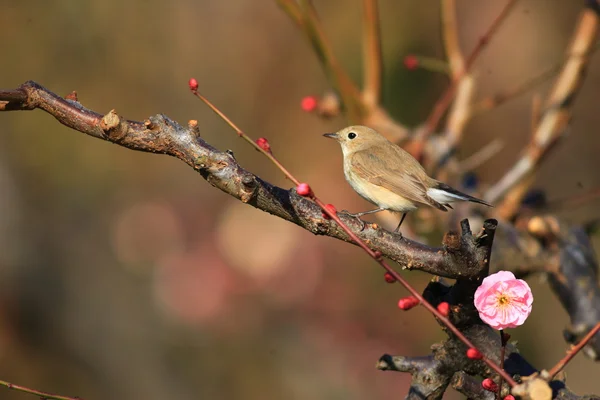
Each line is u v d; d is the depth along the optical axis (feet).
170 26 51.65
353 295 43.80
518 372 14.92
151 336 45.16
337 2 48.11
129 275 46.37
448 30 30.48
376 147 28.35
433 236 35.73
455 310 14.76
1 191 46.80
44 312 45.88
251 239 44.78
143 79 51.19
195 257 45.68
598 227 26.08
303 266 44.21
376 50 29.73
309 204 15.02
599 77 51.11
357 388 42.09
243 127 51.26
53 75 49.96
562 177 50.19
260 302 44.29
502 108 49.14
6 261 45.88
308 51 51.80
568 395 14.87
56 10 49.96
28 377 44.68
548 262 21.50
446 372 15.34
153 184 48.65
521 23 50.90
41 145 48.19
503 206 28.78
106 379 45.42
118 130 14.42
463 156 48.65
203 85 51.90
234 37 52.31
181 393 44.37
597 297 20.61
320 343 43.29
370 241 14.90
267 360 43.78
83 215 47.98
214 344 44.45
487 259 13.97
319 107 30.53
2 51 49.37
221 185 14.65
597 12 27.63
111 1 50.57
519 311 13.48
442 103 28.81
